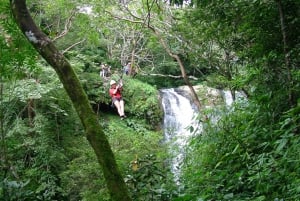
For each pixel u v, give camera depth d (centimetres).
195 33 719
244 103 491
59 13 1202
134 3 923
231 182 350
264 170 300
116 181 246
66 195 919
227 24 540
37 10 1263
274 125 369
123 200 242
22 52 479
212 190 348
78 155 1099
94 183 744
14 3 267
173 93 1702
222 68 739
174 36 774
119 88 1403
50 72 1059
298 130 323
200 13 582
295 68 429
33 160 1030
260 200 278
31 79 988
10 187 383
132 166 391
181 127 1573
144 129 1491
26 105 1069
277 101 394
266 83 440
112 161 248
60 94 1102
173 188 381
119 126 1440
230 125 444
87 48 1656
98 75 1526
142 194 367
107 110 1571
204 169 423
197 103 755
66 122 1162
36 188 498
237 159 373
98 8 852
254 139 381
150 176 380
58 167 1048
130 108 1559
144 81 1858
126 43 1502
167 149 627
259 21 451
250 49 526
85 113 254
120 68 1667
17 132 960
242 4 470
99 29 1011
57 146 1098
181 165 519
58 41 1416
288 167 296
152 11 843
